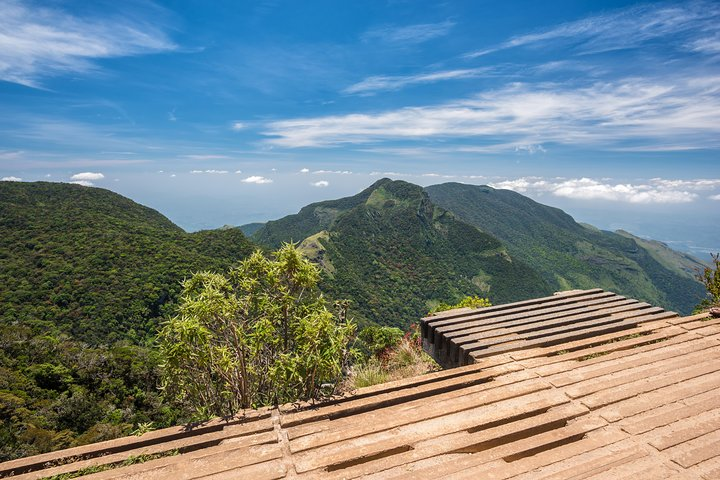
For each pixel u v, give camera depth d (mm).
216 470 1972
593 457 2041
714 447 2102
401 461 2031
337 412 2510
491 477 1875
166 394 3086
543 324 3969
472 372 3076
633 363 3109
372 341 7422
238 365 3025
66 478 1971
